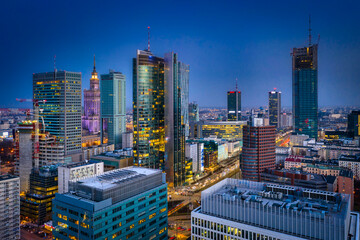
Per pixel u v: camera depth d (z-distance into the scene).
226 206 153.12
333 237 127.31
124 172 196.75
